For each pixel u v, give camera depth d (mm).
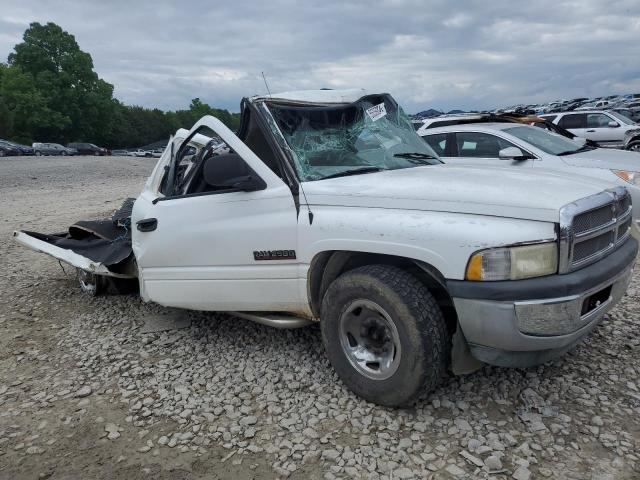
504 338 2785
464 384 3488
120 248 5324
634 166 6750
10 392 3721
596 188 3215
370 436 3016
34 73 69250
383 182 3324
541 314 2736
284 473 2758
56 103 69688
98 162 34688
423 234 2914
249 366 3914
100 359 4180
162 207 4254
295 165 3568
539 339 2781
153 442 3072
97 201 15078
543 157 7285
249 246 3662
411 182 3264
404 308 2986
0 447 3094
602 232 3049
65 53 70750
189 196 4094
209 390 3604
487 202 2893
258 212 3625
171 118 98875
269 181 3594
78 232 5875
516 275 2738
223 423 3223
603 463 2719
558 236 2764
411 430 3053
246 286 3768
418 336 2963
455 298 2854
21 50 68312
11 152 45188
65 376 3930
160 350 4297
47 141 71375
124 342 4488
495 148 7805
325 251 3340
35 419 3365
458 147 8141
